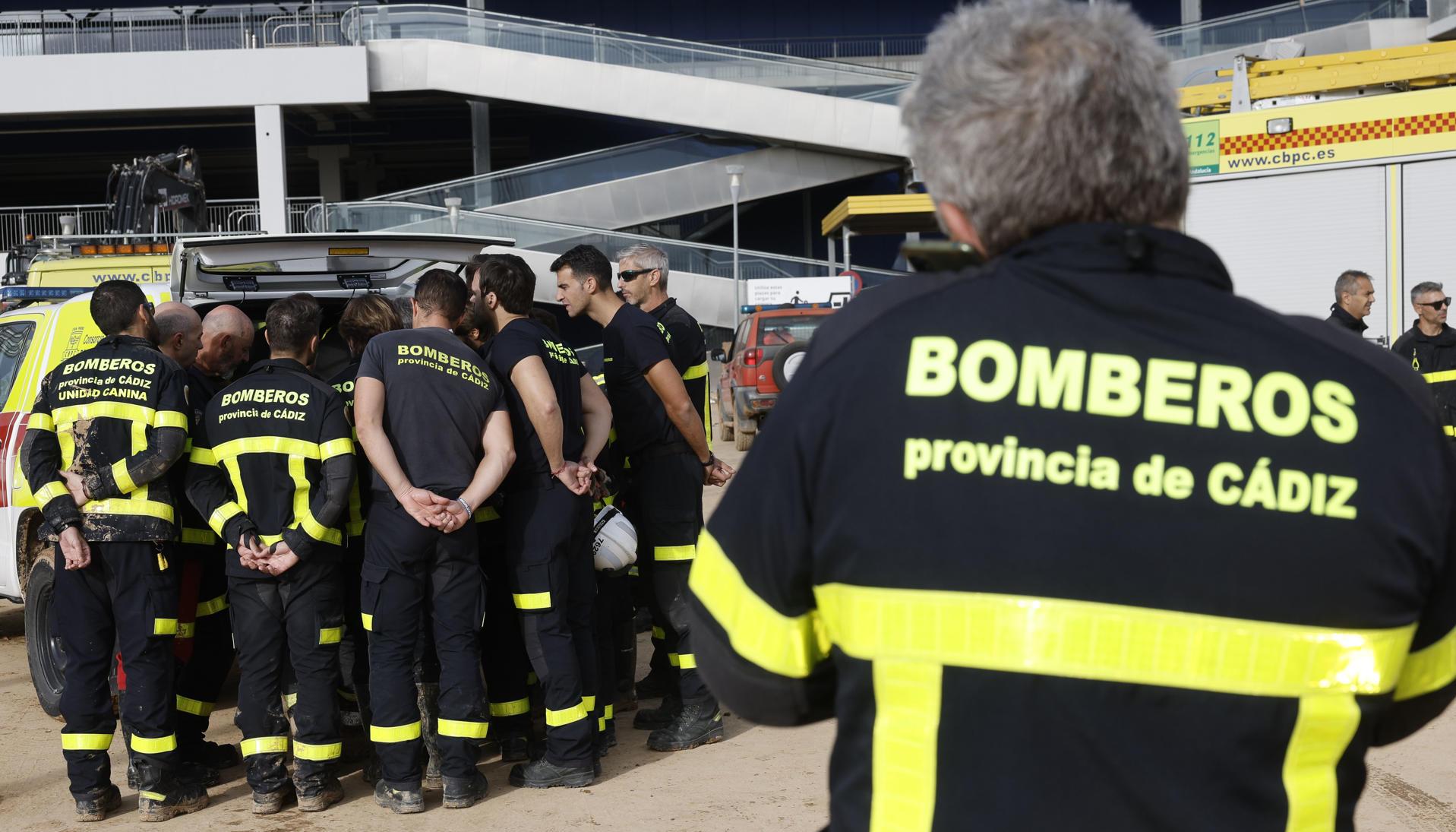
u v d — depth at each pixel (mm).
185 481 4262
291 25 27938
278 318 4328
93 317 4273
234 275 5500
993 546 1120
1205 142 8609
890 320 1238
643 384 4816
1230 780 1094
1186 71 21156
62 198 40594
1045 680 1102
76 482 4141
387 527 4191
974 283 1231
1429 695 1220
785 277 25219
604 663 4996
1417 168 7961
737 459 15477
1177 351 1161
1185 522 1106
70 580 4195
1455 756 4465
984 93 1229
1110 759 1091
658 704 5715
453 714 4281
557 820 4109
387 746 4227
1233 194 8531
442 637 4305
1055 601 1105
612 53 28062
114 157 35281
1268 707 1094
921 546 1140
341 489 4188
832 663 1301
